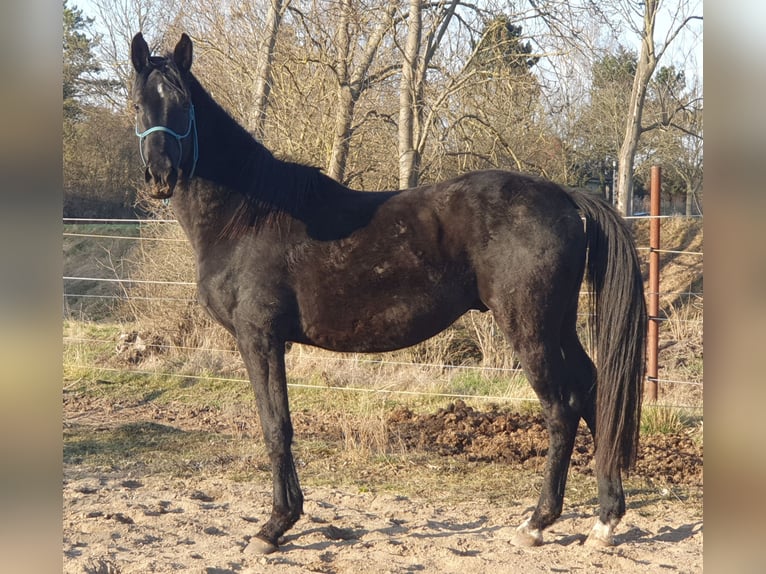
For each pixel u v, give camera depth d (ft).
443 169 37.68
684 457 18.31
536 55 36.52
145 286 34.27
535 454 19.16
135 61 12.81
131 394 26.91
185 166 13.03
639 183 85.35
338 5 33.76
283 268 13.05
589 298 13.26
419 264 12.77
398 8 33.76
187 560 12.12
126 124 63.16
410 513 14.79
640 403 12.42
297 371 28.96
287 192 13.29
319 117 36.32
